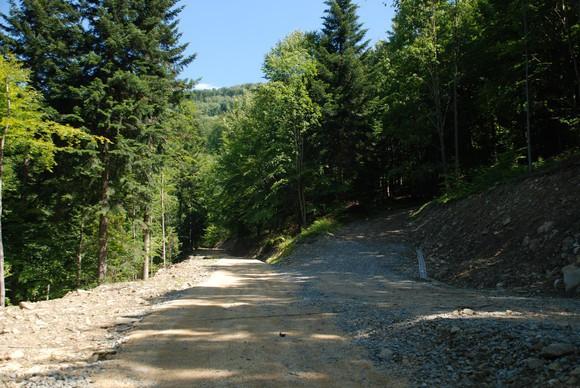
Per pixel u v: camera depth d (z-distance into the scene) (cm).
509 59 2275
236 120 4341
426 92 2919
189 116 2664
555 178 1503
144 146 2069
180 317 934
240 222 4434
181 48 2350
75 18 2019
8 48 1977
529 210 1462
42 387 523
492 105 2453
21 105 1596
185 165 2762
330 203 3516
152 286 1547
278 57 3044
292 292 1305
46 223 2247
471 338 614
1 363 640
